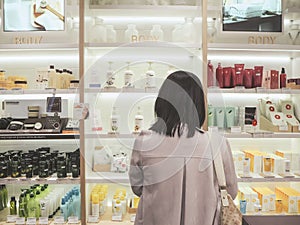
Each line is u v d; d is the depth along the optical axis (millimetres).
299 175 3010
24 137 2914
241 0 2984
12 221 2939
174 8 2959
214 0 3039
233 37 3137
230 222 1429
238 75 3010
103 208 2975
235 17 2990
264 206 3053
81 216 2820
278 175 3002
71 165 2977
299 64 3273
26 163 2953
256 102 3387
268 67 3420
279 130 3029
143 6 2945
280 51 3080
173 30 3111
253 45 2971
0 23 3100
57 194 3176
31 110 3064
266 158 3025
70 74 3164
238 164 3049
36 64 3373
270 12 3004
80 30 2803
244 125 2998
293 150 3375
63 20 2951
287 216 1888
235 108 2959
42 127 2953
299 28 3115
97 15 3197
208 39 3035
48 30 2953
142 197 1188
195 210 1260
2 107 3213
